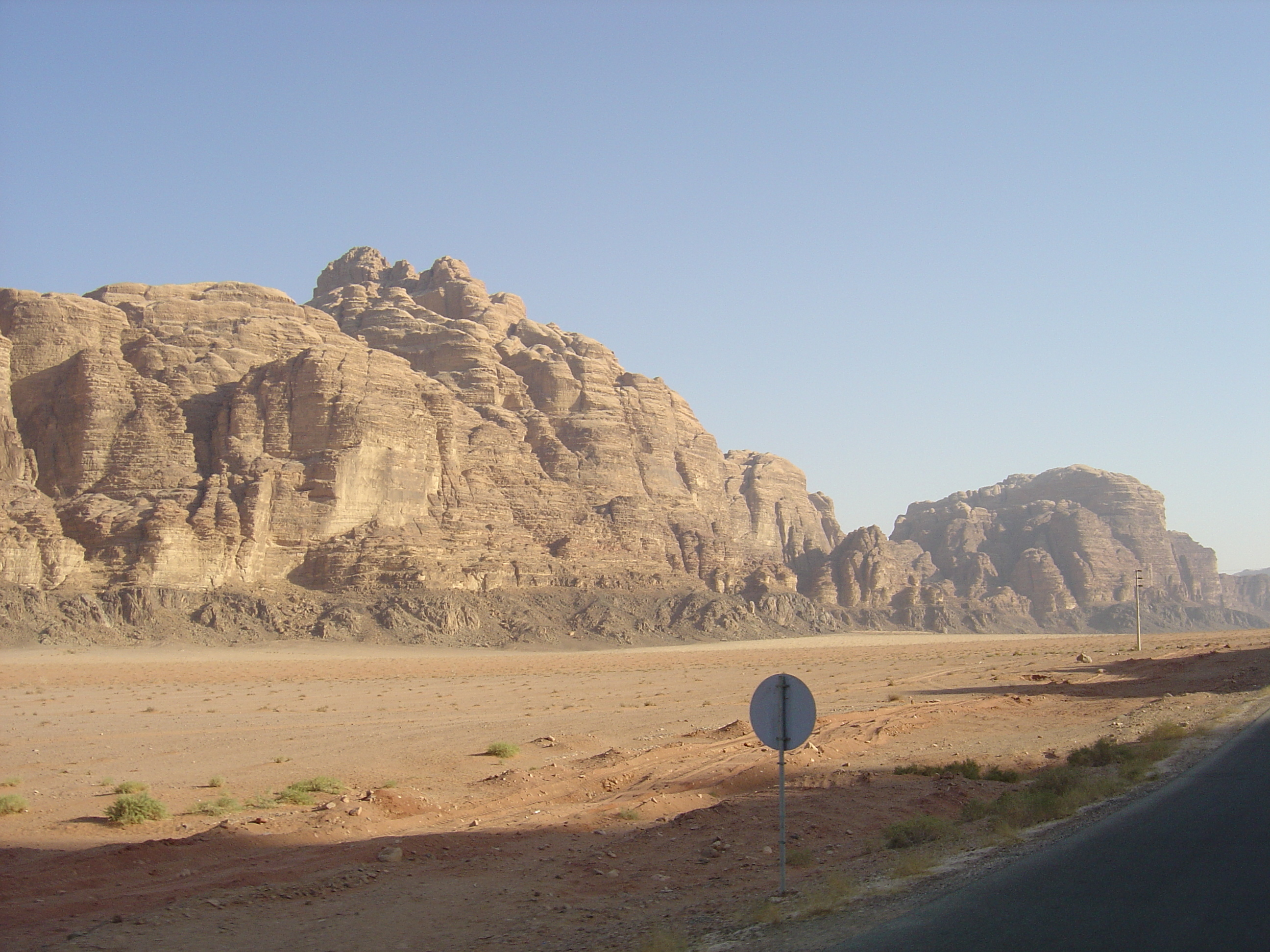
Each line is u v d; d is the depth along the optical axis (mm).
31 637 124188
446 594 157000
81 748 38000
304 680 85562
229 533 146500
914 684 71250
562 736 39062
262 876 17672
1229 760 27547
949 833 19094
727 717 48531
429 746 37906
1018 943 11523
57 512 145125
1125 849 16547
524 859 19172
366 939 14078
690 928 13664
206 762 33969
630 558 194125
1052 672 81812
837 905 13977
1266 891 13375
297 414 162000
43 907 15727
